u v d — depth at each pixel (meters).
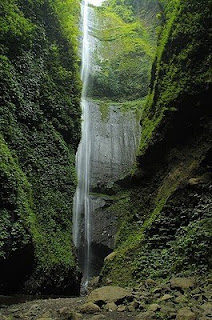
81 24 32.69
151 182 10.99
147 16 34.38
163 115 10.27
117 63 28.64
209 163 8.51
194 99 9.51
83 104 23.50
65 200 12.35
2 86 10.68
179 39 10.70
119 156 21.23
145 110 13.50
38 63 13.29
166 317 3.91
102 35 32.59
